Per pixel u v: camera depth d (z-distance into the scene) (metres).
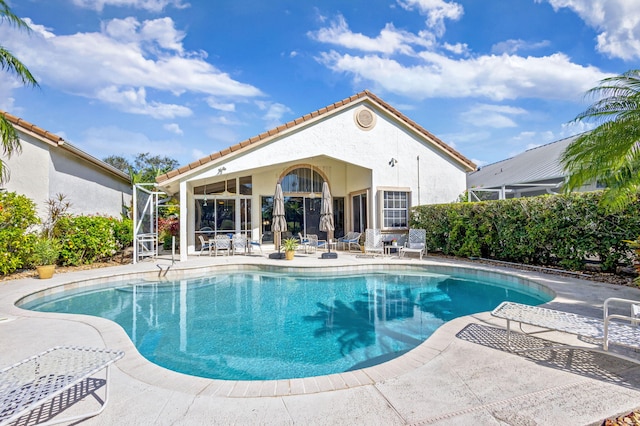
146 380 3.68
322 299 8.52
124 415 3.04
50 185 12.42
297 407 3.13
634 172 6.42
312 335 6.11
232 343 5.77
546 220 9.41
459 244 12.84
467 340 4.67
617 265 8.30
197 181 15.82
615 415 2.94
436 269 11.03
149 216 16.06
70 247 11.72
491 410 3.02
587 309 5.77
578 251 8.73
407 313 7.33
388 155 15.98
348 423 2.88
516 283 8.96
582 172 6.78
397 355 5.23
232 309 7.77
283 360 5.09
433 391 3.36
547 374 3.67
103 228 12.59
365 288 9.55
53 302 8.43
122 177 19.39
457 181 17.12
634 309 4.02
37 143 12.13
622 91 6.21
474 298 8.44
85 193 15.14
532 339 4.65
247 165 13.84
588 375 3.64
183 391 3.44
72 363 3.31
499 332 4.96
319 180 18.48
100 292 9.34
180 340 5.92
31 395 2.73
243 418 2.99
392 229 15.86
